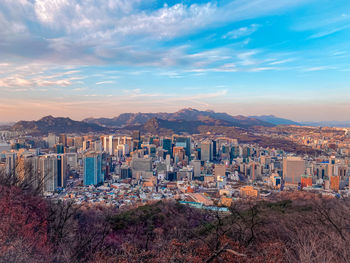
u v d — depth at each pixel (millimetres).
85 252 13344
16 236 11984
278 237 15898
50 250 12547
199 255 12484
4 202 14945
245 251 13430
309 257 10703
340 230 13211
